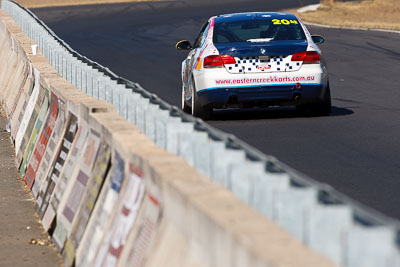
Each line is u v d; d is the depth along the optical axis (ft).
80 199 89.15
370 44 373.61
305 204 46.29
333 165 131.95
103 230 75.82
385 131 163.84
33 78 164.25
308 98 180.96
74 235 86.53
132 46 409.90
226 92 179.11
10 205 122.93
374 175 123.65
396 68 290.35
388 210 103.81
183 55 357.61
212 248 48.88
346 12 583.58
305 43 180.86
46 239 101.96
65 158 103.40
